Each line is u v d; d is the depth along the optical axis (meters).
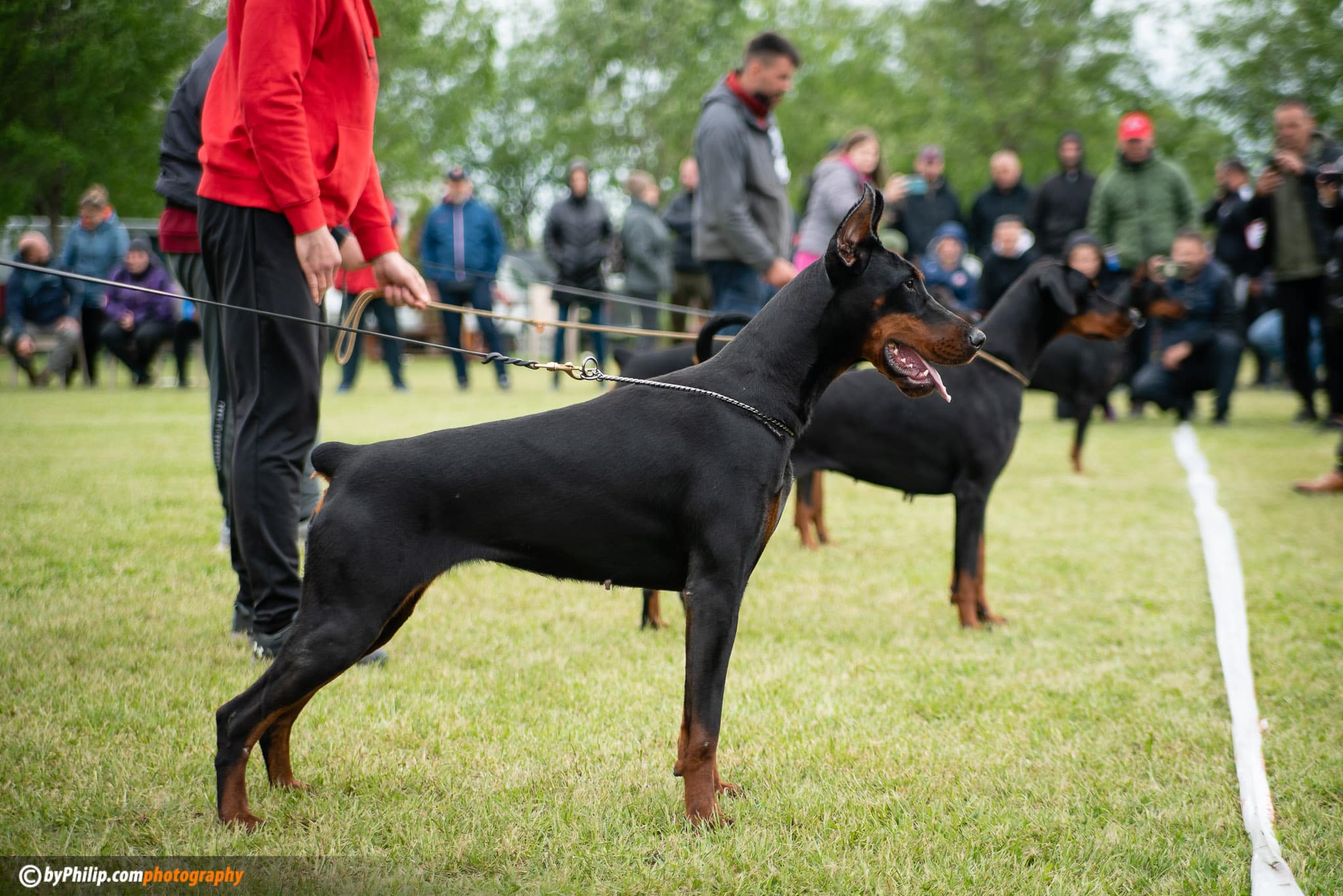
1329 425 10.68
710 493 2.86
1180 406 11.97
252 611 4.24
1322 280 10.42
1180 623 4.86
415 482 2.74
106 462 8.09
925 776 3.22
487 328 14.44
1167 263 10.97
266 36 3.48
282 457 3.91
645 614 4.81
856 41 35.44
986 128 29.02
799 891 2.57
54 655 4.00
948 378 4.92
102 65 11.26
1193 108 25.98
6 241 17.81
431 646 4.41
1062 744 3.49
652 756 3.35
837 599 5.29
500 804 2.98
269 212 3.73
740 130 6.02
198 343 16.97
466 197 14.17
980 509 4.89
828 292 3.08
